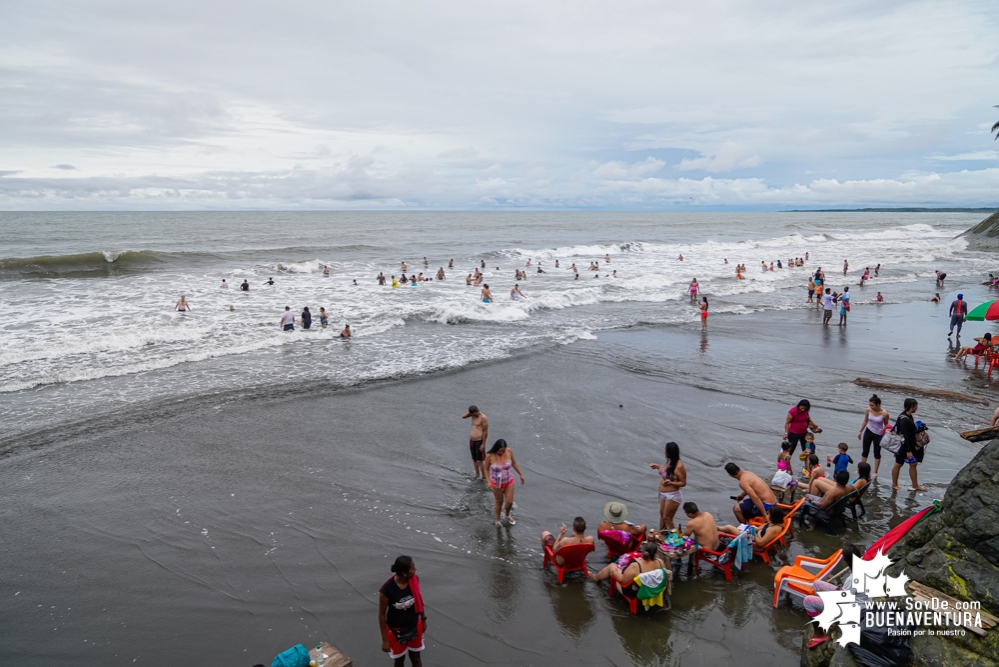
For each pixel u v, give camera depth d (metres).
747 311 26.78
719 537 7.85
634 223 128.75
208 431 12.30
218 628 6.76
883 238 76.62
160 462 10.88
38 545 8.32
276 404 13.88
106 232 75.94
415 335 21.36
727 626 6.62
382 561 8.00
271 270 39.28
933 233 85.06
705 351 19.03
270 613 6.99
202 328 21.19
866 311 26.62
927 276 38.69
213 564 7.91
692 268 44.06
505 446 8.66
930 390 14.17
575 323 23.73
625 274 40.19
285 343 19.88
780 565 7.74
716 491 9.70
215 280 33.72
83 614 6.97
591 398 14.37
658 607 6.93
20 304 25.14
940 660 4.91
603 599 7.19
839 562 7.03
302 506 9.38
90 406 13.55
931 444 11.41
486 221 138.00
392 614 5.69
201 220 126.38
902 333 21.78
